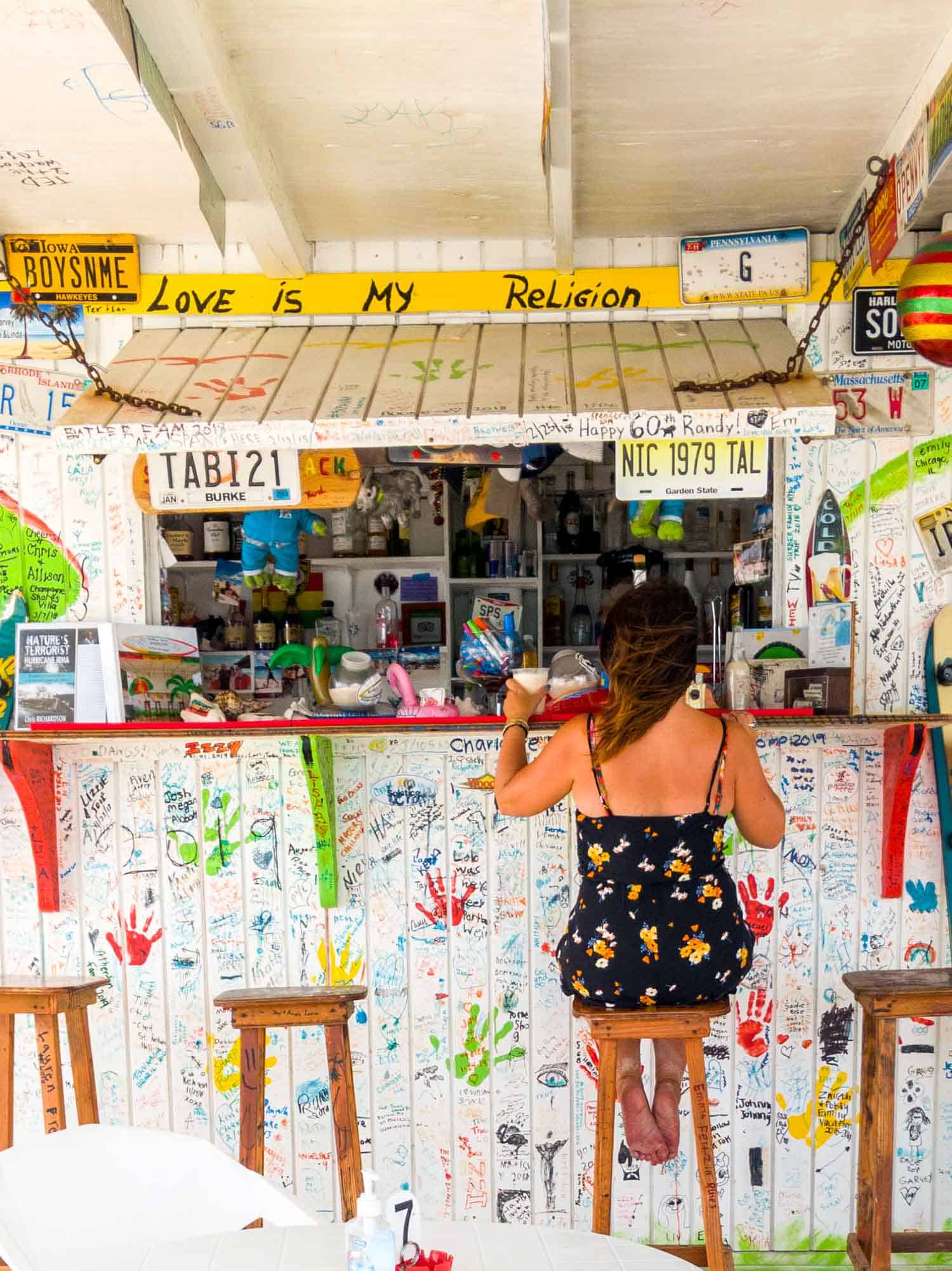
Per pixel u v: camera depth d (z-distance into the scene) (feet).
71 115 6.72
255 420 8.10
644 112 7.53
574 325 9.82
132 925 9.91
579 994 7.13
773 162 8.36
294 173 8.36
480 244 9.85
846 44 6.72
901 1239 9.05
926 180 7.02
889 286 9.62
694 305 9.80
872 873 9.77
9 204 8.70
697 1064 7.00
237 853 9.86
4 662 9.77
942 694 9.64
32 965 9.93
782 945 9.80
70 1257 5.28
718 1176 9.84
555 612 16.12
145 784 9.86
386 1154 9.91
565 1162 9.87
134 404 8.45
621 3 6.23
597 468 16.07
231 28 6.33
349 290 9.86
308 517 10.95
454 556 15.90
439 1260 4.21
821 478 9.79
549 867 9.78
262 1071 8.00
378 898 9.83
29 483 9.92
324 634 15.10
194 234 9.54
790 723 8.40
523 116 7.46
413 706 9.14
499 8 6.16
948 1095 9.82
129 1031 9.95
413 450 10.00
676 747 7.02
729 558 15.37
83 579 9.97
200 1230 5.68
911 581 9.77
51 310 9.75
